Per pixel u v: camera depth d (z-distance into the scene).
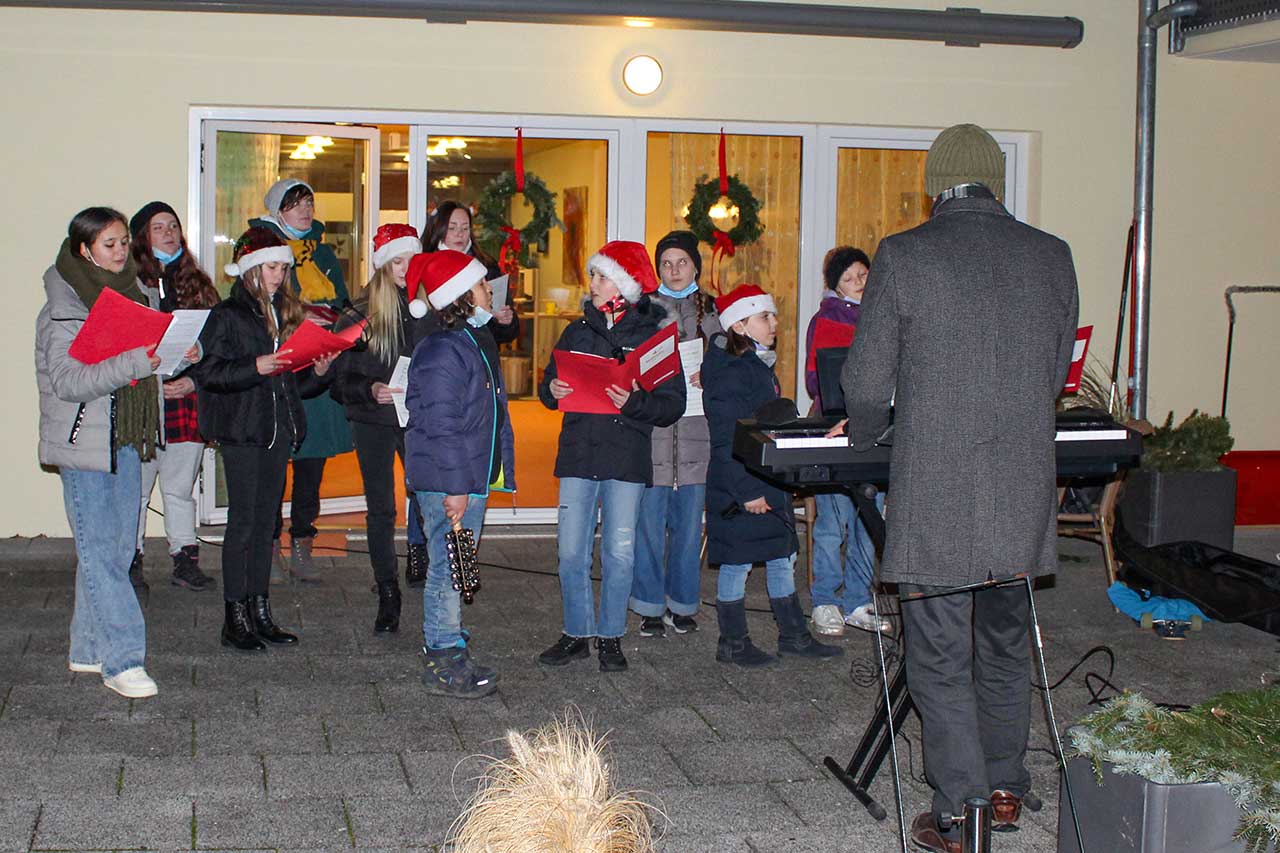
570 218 8.59
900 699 4.13
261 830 3.82
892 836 3.92
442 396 4.72
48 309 4.76
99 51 7.61
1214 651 6.02
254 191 8.20
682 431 5.82
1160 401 9.15
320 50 7.83
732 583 5.59
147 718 4.76
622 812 2.77
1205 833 3.29
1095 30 8.80
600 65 8.17
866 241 8.89
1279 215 9.20
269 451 5.57
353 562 7.50
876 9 8.27
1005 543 3.46
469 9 7.70
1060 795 3.69
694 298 6.20
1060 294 3.54
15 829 3.78
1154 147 8.82
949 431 3.44
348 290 8.58
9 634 5.82
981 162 3.59
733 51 8.34
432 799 4.08
